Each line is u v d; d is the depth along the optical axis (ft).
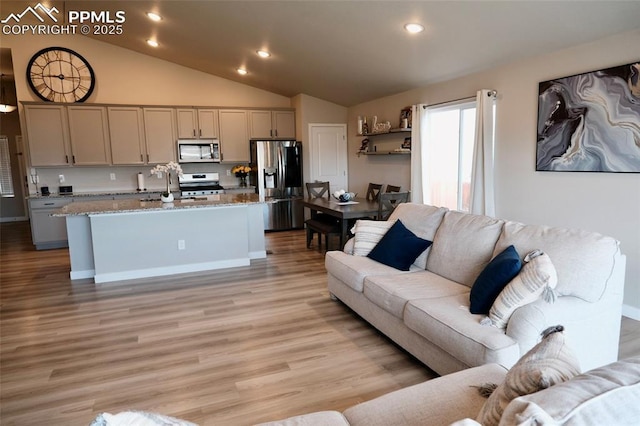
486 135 14.15
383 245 11.10
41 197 19.77
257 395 7.53
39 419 6.93
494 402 3.62
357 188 24.67
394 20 12.36
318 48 16.12
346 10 12.37
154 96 22.63
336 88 21.47
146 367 8.57
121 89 22.02
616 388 2.60
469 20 11.50
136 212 14.46
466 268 9.23
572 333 6.95
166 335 10.09
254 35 15.87
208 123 22.95
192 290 13.48
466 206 16.67
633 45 10.09
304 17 13.46
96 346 9.55
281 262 16.94
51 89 20.81
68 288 13.87
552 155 12.29
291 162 23.90
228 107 23.22
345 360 8.76
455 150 16.96
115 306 12.12
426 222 11.09
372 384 7.85
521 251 7.93
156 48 20.54
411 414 4.65
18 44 20.22
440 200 18.07
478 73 14.99
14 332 10.37
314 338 9.82
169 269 15.46
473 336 6.66
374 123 21.21
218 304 12.17
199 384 7.91
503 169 14.14
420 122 17.81
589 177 11.32
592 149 11.10
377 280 9.57
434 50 14.07
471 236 9.44
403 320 8.38
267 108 24.11
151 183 23.04
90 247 15.05
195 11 14.61
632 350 8.82
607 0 9.23
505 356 6.30
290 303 12.18
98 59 21.47
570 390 2.67
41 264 17.17
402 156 19.97
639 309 10.44
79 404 7.34
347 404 7.25
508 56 13.23
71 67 21.03
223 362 8.73
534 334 6.51
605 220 10.99
